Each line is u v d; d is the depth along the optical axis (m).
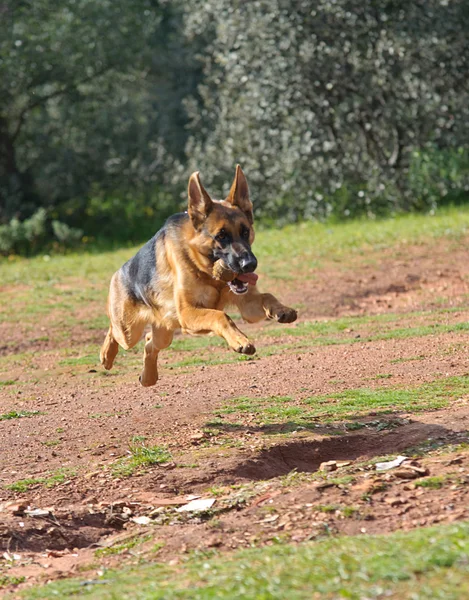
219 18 24.95
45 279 19.47
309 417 7.46
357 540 4.32
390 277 16.06
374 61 22.72
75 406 8.97
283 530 5.00
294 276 16.83
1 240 26.72
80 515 5.77
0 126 30.19
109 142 31.72
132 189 32.00
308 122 24.14
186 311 6.89
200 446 6.94
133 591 4.02
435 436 6.49
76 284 18.53
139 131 32.66
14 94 29.64
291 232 23.48
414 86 22.55
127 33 30.66
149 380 8.27
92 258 23.08
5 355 13.12
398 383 8.50
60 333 14.08
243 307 7.11
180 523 5.49
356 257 18.09
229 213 6.83
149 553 4.97
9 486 6.30
